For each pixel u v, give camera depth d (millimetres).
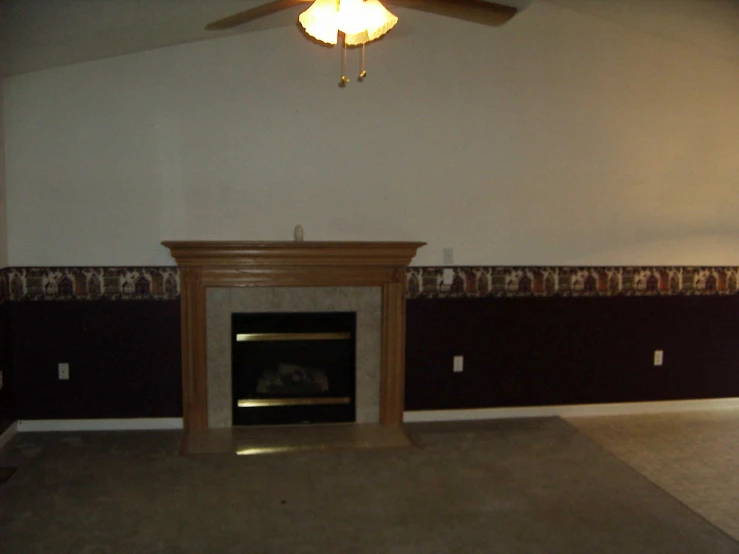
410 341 4285
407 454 3764
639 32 4262
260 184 4039
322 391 4246
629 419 4465
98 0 2949
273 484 3318
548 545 2742
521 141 4242
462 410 4395
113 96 3877
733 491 3312
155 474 3416
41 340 3975
